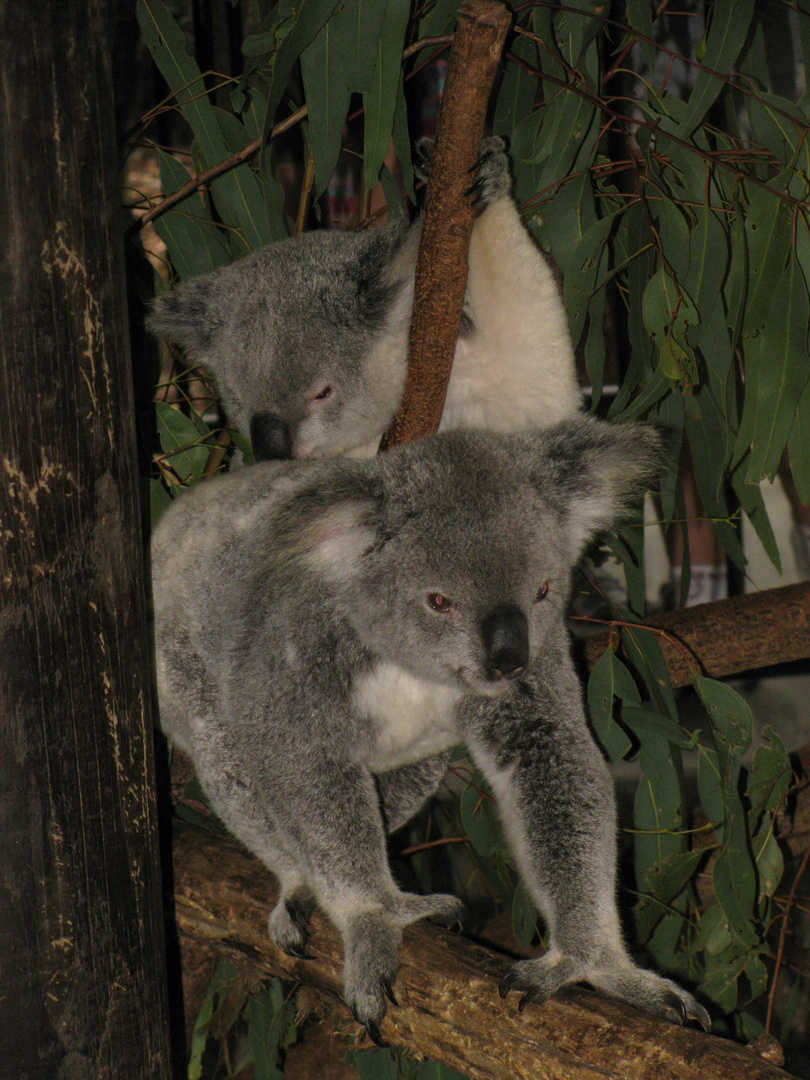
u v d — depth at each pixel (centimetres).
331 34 480
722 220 541
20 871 332
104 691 341
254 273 607
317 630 421
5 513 317
